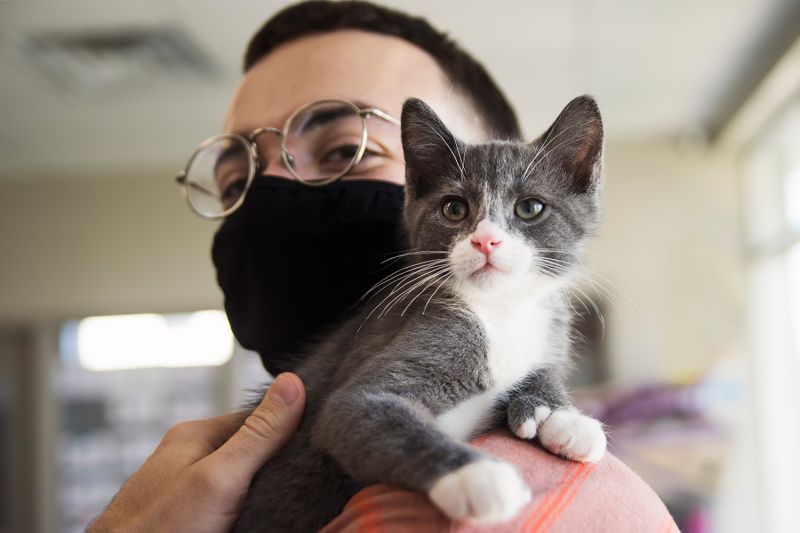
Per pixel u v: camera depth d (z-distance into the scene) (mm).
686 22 1099
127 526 355
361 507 304
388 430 325
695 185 1543
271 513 356
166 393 1693
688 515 1228
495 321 413
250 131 479
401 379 372
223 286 475
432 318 405
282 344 454
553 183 445
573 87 1353
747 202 1509
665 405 1311
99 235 1747
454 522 290
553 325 444
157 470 379
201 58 1201
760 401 1389
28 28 1082
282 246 442
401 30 487
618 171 1577
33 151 1642
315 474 357
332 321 447
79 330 1737
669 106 1440
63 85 1292
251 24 1092
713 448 1279
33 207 1775
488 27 1110
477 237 419
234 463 357
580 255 455
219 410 1663
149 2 1019
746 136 1451
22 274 1751
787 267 1343
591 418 380
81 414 1709
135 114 1445
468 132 501
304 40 479
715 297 1491
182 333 1701
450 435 337
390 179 457
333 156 461
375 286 425
